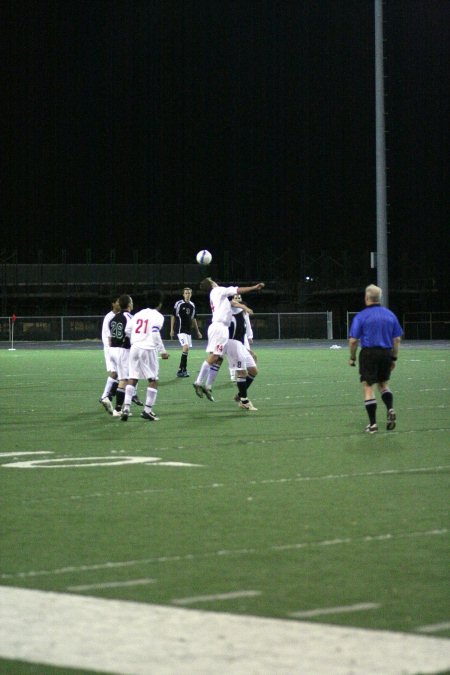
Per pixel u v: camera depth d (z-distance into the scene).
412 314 154.75
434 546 16.20
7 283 175.00
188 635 11.70
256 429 33.84
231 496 21.08
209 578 14.28
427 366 71.38
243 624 12.10
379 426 34.41
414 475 23.72
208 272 185.12
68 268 180.12
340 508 19.56
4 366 77.75
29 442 30.92
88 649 11.25
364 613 12.53
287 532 17.38
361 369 32.19
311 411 39.88
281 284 179.88
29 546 16.42
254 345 125.81
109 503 20.36
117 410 38.97
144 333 36.56
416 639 11.49
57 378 62.78
